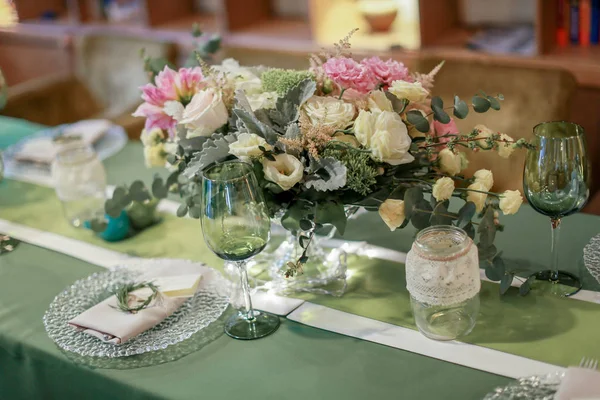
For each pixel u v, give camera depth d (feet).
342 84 3.61
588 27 7.59
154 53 8.91
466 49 7.96
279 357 3.42
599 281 3.64
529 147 3.45
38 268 4.53
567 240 4.13
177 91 4.02
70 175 4.94
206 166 3.67
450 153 3.57
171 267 4.23
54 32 11.54
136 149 6.36
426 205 3.49
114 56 9.23
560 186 3.51
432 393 3.06
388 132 3.33
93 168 5.01
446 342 3.37
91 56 9.42
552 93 5.93
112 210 4.52
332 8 9.00
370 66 3.73
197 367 3.40
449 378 3.14
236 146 3.46
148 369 3.43
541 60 7.43
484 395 3.01
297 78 3.71
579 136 3.48
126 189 4.56
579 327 3.37
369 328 3.55
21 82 12.64
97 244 4.75
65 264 4.54
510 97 6.07
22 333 3.82
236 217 3.41
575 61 7.29
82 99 9.52
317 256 4.11
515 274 3.83
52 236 4.93
